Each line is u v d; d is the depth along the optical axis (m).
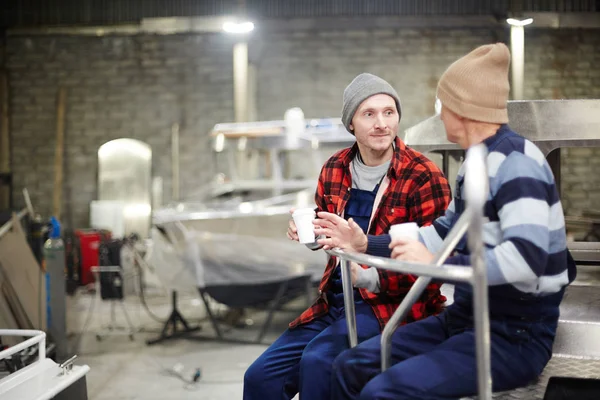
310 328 2.02
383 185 1.94
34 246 5.05
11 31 9.06
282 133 6.52
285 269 5.02
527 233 1.31
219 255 5.05
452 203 1.60
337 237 1.67
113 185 9.03
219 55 8.98
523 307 1.44
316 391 1.76
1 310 4.00
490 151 1.44
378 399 1.39
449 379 1.39
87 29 8.99
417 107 8.85
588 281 2.46
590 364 1.66
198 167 9.02
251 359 4.69
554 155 2.34
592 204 8.62
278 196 6.49
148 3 8.96
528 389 1.49
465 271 1.12
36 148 9.12
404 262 1.26
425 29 8.80
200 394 3.98
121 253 5.96
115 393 4.01
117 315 6.25
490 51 1.47
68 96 9.12
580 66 8.72
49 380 2.12
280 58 8.95
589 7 8.61
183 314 6.24
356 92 1.94
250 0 8.92
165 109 9.06
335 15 8.83
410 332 1.63
